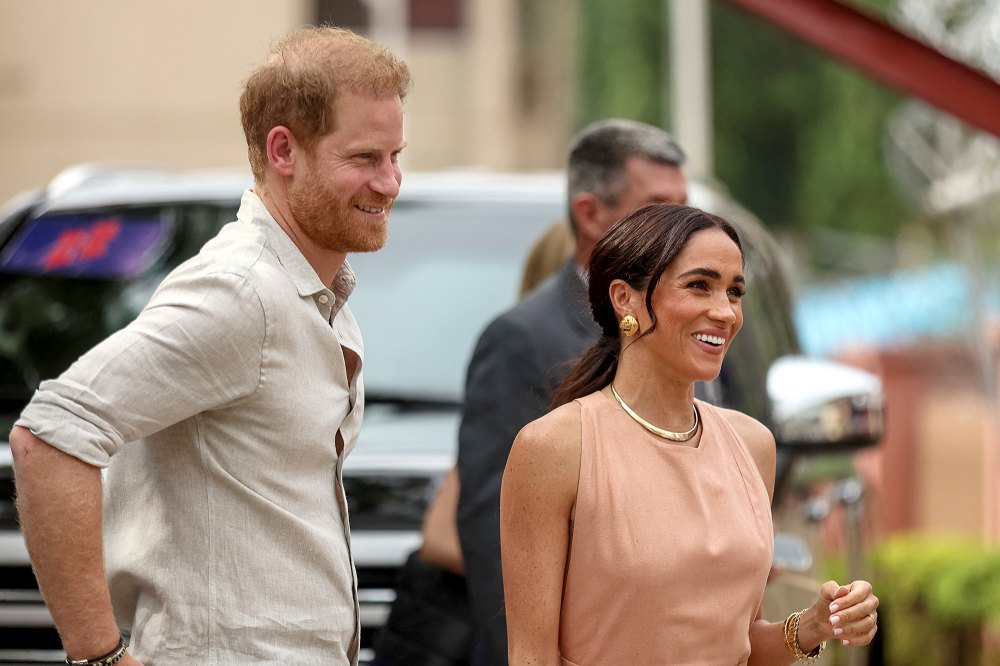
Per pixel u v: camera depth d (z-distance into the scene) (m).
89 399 9.70
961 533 55.75
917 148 44.16
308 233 10.55
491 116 81.88
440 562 14.33
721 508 10.30
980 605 29.86
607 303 10.60
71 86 65.00
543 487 10.19
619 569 10.02
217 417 10.14
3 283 19.08
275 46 10.73
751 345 18.25
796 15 20.70
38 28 64.88
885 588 26.19
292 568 10.23
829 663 18.56
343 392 10.59
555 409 10.54
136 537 10.30
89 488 9.72
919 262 88.50
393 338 17.88
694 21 72.50
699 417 10.66
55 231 19.72
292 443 10.23
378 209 10.59
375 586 15.20
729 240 10.32
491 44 82.31
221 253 10.24
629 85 93.25
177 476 10.20
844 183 96.81
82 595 9.73
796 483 18.03
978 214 44.59
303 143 10.40
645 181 14.83
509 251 18.84
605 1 94.62
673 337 10.23
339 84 10.34
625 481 10.15
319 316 10.43
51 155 65.19
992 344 46.25
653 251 10.23
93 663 9.81
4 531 14.95
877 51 20.47
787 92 99.88
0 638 14.83
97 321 18.55
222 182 20.39
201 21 65.50
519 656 10.24
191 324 9.86
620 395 10.47
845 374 18.08
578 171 15.09
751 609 10.46
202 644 10.08
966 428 56.53
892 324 64.69
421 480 15.70
